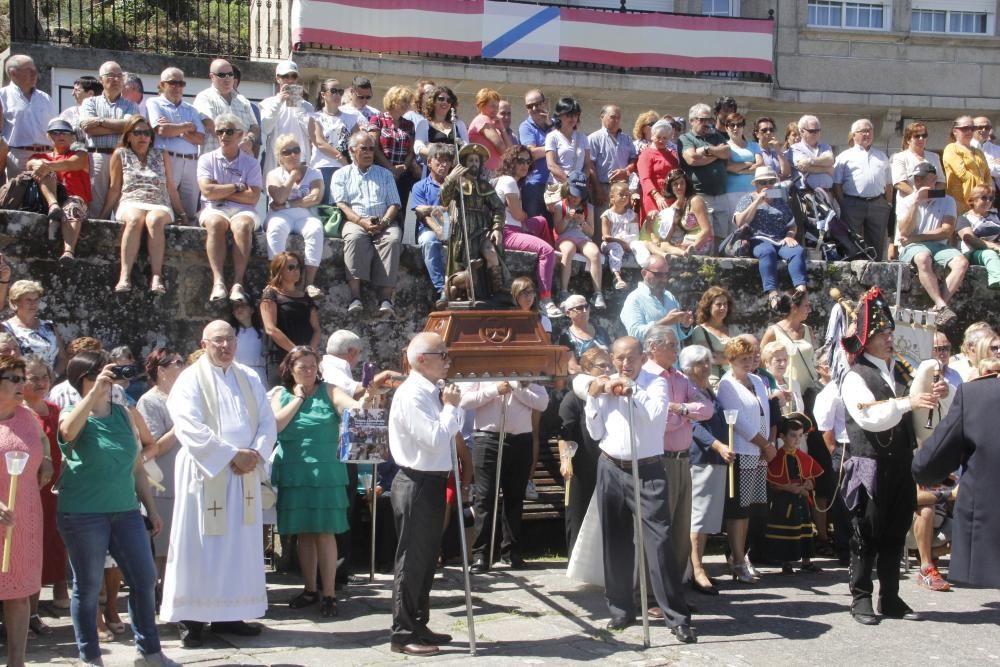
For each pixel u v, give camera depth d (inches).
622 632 280.1
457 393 264.2
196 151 398.0
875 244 506.9
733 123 481.1
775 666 255.8
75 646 261.0
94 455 239.0
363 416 286.0
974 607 314.2
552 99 597.6
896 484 296.0
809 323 461.7
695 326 397.4
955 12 674.2
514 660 254.7
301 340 364.8
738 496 339.3
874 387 294.2
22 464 222.8
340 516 293.0
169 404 266.5
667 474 295.9
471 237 288.5
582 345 378.6
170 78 397.7
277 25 555.5
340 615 293.6
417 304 403.5
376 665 249.9
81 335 359.6
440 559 352.5
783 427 354.9
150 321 368.2
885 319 296.7
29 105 398.3
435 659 255.3
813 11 653.3
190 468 263.7
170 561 261.7
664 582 277.7
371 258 390.3
